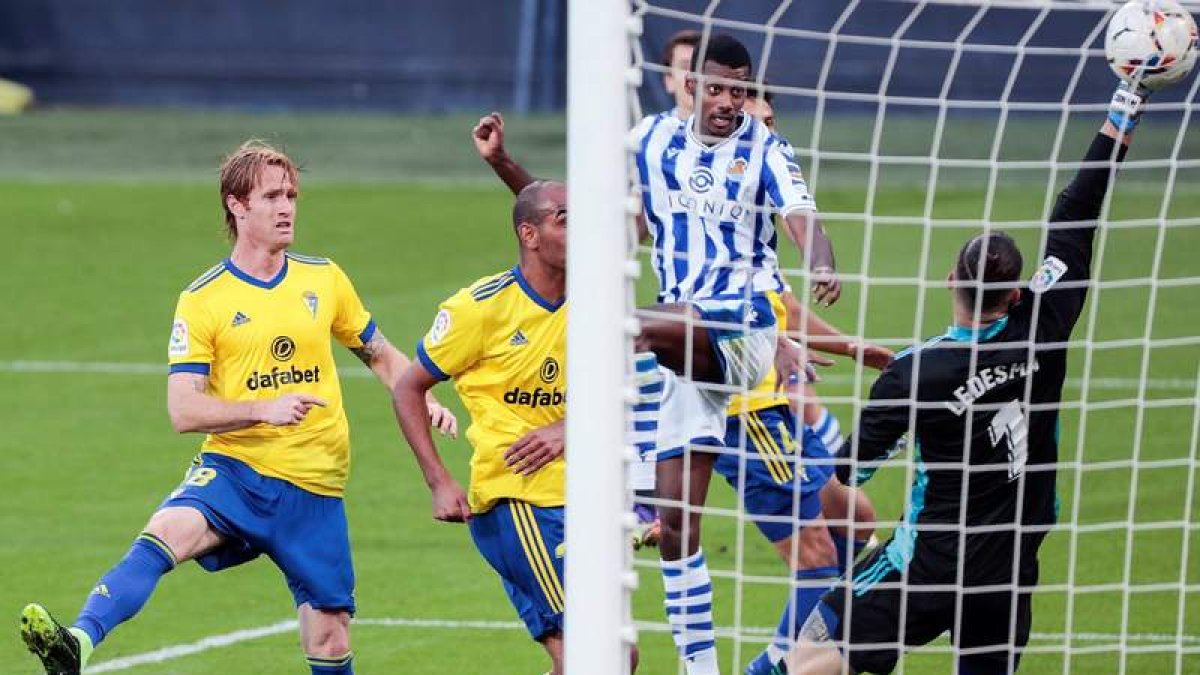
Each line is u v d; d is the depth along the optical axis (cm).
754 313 2167
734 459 2550
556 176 7869
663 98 7075
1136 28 1958
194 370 2242
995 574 2052
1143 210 6969
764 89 1941
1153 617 2858
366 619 2905
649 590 3059
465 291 2175
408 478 3844
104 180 7775
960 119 8988
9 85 9919
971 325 2006
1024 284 1981
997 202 7181
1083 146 8281
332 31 9838
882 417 1998
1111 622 2838
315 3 9819
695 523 2327
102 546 3325
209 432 2188
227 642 2788
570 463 1636
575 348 1627
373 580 3134
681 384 2317
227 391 2281
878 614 2069
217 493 2267
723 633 2108
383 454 4034
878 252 6275
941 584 2045
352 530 3459
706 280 2473
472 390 2202
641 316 1956
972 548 2048
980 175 7738
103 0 9900
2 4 9944
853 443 2014
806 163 7894
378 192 7562
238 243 2298
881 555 2097
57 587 3061
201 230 6744
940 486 2050
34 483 3778
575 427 1631
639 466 2317
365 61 9844
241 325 2264
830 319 5256
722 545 3306
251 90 9931
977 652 2078
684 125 2484
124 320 5400
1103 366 4725
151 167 8125
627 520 1636
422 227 6862
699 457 2331
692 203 2470
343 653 2344
